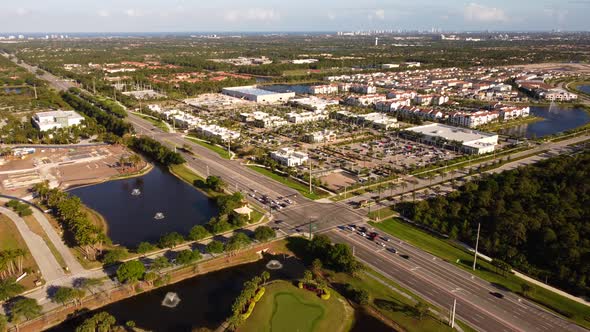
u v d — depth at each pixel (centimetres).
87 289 16488
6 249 19138
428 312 15338
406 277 17712
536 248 19388
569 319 15225
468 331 14550
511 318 15238
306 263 18888
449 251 19850
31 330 14525
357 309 15888
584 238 19225
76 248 19550
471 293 16688
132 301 16200
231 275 18012
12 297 15812
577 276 17000
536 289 17000
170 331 14588
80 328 13388
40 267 17925
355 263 17550
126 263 16575
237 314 14612
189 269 18062
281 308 15475
